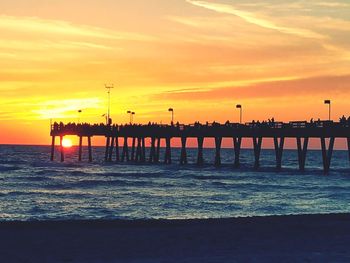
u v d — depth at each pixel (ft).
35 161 395.55
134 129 315.99
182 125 289.94
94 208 138.31
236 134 259.19
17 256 68.64
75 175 253.85
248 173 257.14
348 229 87.45
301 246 74.43
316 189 186.29
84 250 72.13
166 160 319.68
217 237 80.74
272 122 242.78
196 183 211.82
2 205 143.54
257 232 84.84
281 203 148.77
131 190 186.91
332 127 219.00
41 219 117.60
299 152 247.29
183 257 67.87
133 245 75.15
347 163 469.16
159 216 123.75
